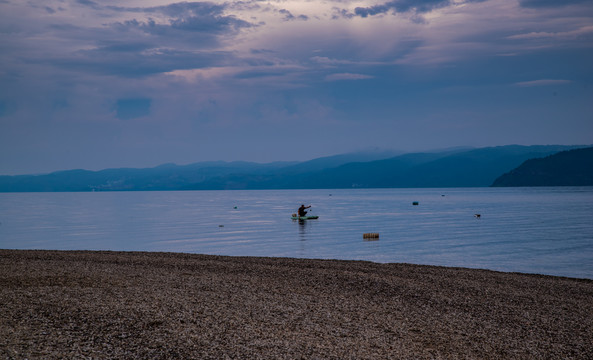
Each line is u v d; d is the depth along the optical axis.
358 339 13.35
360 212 106.69
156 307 15.09
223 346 11.80
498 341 14.04
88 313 13.66
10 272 20.80
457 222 75.94
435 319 16.17
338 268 26.55
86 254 30.89
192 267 25.59
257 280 21.98
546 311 18.05
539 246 45.47
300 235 56.22
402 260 37.12
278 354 11.57
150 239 52.47
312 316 15.61
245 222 78.06
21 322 12.49
